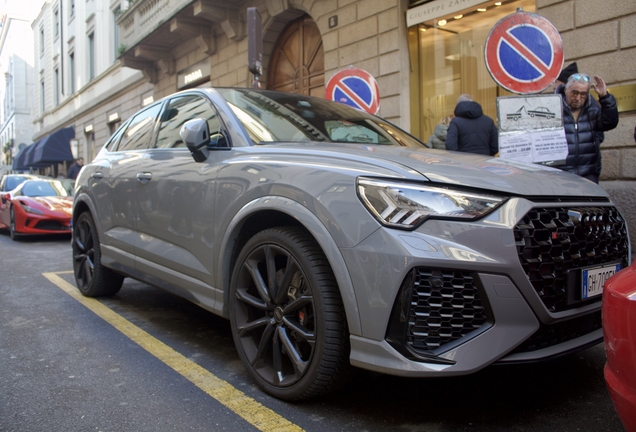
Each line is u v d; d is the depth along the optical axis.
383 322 2.01
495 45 4.38
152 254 3.46
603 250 2.35
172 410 2.39
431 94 8.53
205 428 2.21
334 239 2.16
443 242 1.97
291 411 2.37
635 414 1.47
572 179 2.52
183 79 15.48
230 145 2.98
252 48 6.52
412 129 8.68
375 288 2.03
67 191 10.55
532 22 4.25
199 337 3.52
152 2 14.38
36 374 2.83
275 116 3.25
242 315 2.70
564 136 4.25
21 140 46.75
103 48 22.75
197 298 3.04
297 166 2.46
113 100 21.55
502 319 1.99
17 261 6.96
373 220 2.07
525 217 2.08
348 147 2.70
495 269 1.97
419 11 8.31
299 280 2.37
